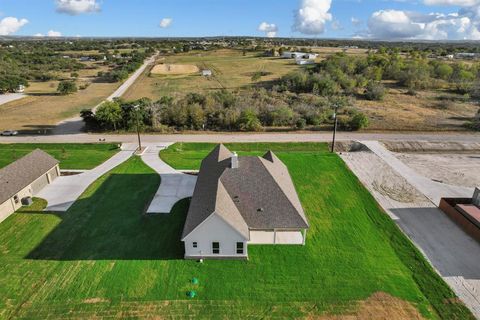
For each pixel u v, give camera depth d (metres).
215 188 26.23
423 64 104.06
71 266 23.73
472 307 20.61
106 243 26.36
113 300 20.83
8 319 19.42
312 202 32.69
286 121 58.06
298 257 24.78
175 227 28.48
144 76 113.94
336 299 21.05
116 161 42.69
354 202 32.78
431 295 21.45
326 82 82.44
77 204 32.28
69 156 44.53
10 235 27.45
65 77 117.62
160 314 19.88
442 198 31.48
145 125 57.28
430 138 51.34
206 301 20.80
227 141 50.44
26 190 32.81
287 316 19.81
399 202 33.00
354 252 25.45
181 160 42.91
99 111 56.28
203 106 61.41
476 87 84.81
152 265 23.88
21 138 52.75
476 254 25.52
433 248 26.17
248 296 21.22
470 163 43.19
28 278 22.56
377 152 45.84
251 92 77.12
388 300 21.00
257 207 25.94
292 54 149.50
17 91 94.44
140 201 32.75
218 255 24.47
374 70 100.69
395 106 70.69
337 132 54.72
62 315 19.73
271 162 31.14
